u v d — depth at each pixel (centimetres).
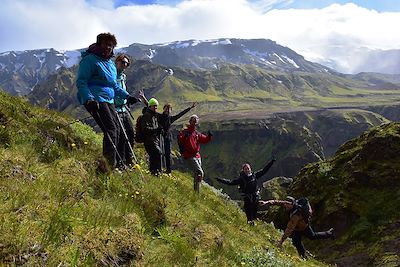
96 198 725
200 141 1548
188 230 848
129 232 632
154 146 1270
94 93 899
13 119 853
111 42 923
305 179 2977
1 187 593
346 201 2559
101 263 539
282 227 2855
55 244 512
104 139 917
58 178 698
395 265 1942
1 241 464
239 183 1684
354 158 2792
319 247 2438
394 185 2514
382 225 2291
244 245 1051
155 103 1295
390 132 2775
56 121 1130
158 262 634
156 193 929
